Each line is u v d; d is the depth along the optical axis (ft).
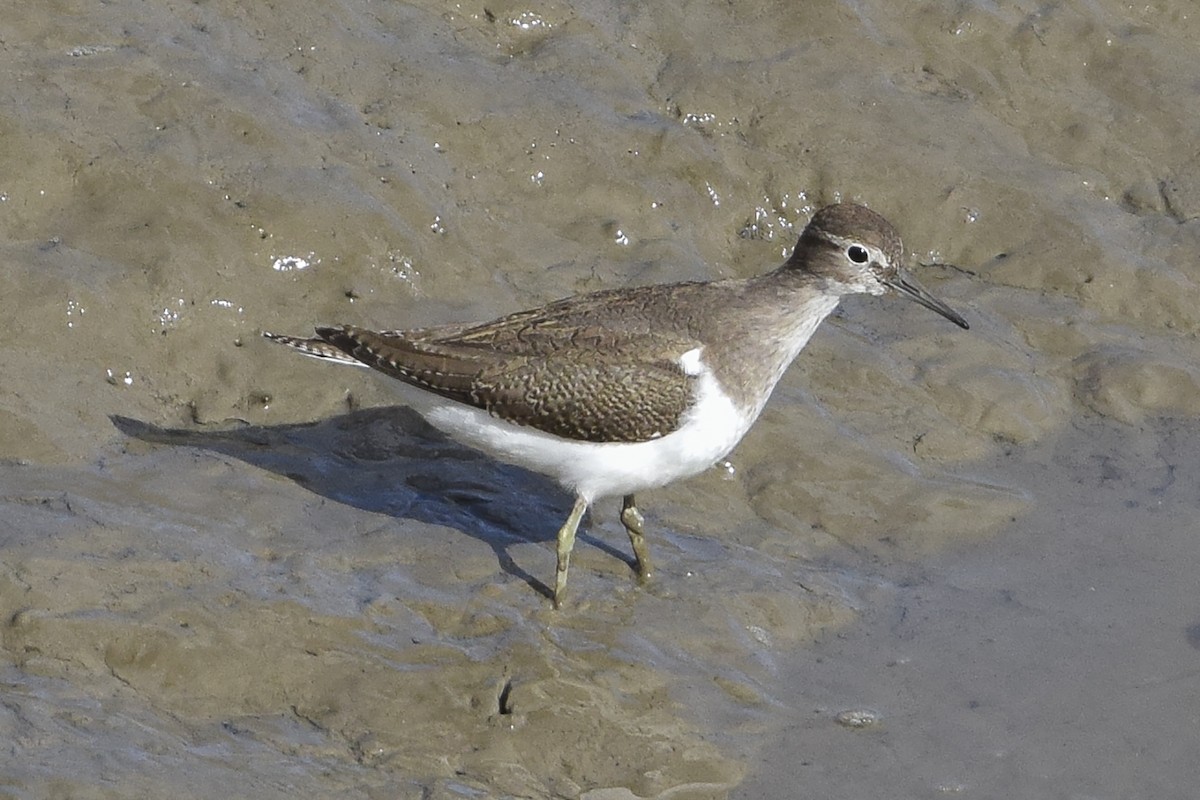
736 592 42.29
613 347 39.01
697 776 36.68
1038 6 60.85
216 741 34.68
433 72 53.36
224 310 46.11
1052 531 45.91
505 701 37.52
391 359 39.50
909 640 41.86
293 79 51.72
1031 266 54.44
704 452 39.91
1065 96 58.65
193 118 49.19
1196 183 57.26
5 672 35.01
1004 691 40.70
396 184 49.67
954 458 47.96
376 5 55.26
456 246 49.44
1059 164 56.95
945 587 43.75
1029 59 59.41
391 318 47.29
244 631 37.35
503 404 38.99
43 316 43.93
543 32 56.44
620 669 39.06
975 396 49.80
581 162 52.65
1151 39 60.70
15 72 48.70
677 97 55.36
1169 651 42.45
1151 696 41.04
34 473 40.65
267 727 35.42
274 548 40.34
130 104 49.08
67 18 50.83
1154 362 51.57
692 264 51.52
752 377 39.91
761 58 57.06
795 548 44.39
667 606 41.39
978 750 38.83
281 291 46.98
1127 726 40.06
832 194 54.75
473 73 53.88
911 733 39.06
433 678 37.50
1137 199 56.75
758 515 45.29
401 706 36.63
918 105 57.00
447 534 42.45
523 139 52.54
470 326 40.40
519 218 51.24
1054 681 41.14
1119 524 46.37
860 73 57.36
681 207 53.06
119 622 36.52
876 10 59.36
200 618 37.29
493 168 52.03
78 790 32.24
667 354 38.99
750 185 54.39
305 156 49.44
